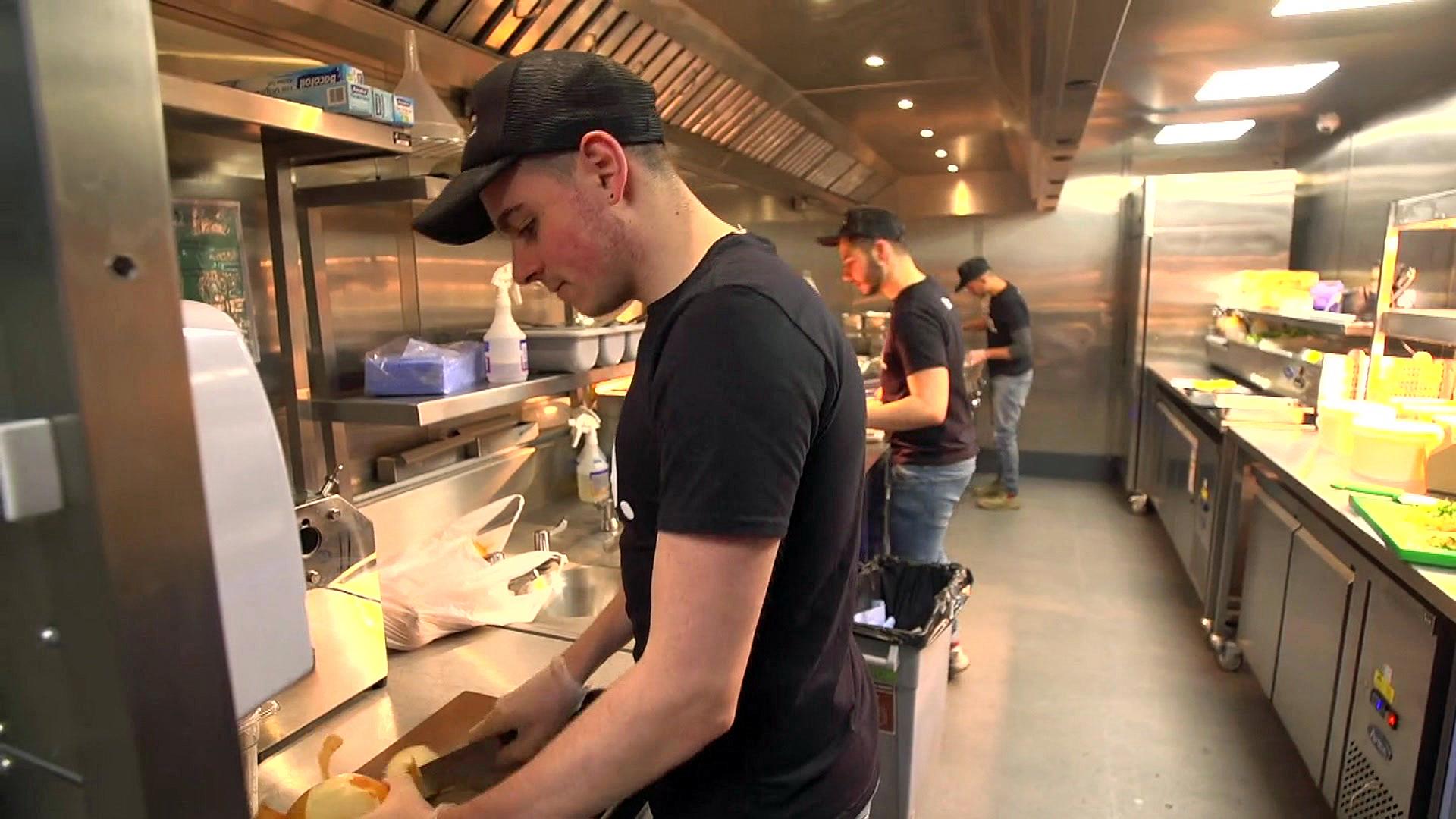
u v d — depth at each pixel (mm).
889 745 1847
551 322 2398
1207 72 3354
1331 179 4613
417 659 1383
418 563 1518
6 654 408
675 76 2348
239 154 1443
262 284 1507
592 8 1865
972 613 3381
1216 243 4766
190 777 406
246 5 1306
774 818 875
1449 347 2832
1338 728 1979
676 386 709
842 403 792
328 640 1173
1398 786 1687
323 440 1533
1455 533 1745
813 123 3443
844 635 909
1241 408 3268
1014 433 4914
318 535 1149
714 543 684
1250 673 2871
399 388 1463
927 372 2439
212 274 1336
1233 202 4715
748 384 689
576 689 1052
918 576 2275
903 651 1783
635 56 2125
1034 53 1910
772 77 2805
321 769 1060
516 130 724
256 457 661
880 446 3064
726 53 2428
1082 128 2787
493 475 2051
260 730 1067
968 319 5914
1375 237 4043
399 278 1844
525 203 763
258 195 1486
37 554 378
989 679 2850
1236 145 5148
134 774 382
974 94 3172
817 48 2539
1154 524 4570
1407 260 2877
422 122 1510
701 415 690
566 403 2379
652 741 702
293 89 1213
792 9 2182
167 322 378
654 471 789
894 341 2555
